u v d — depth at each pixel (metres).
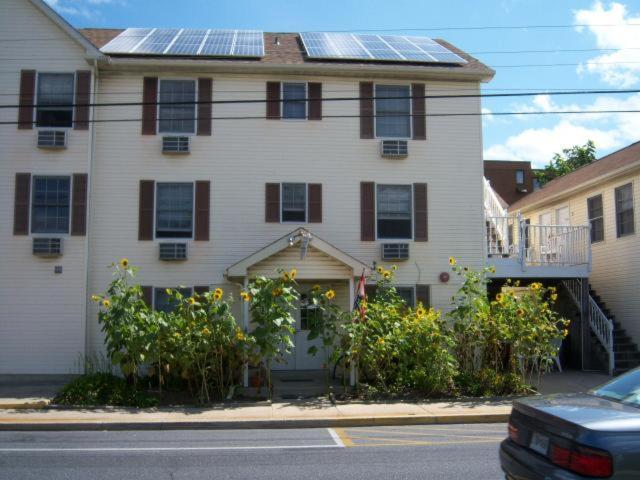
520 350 13.21
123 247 16.08
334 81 17.05
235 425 10.38
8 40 16.19
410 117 17.27
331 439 9.25
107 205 16.14
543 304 13.79
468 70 17.12
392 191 17.06
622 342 18.06
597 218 20.39
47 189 15.98
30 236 15.72
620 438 4.35
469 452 8.15
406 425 10.74
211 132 16.58
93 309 15.73
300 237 14.32
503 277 17.31
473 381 13.23
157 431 10.06
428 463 7.46
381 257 16.64
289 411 11.37
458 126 17.33
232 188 16.48
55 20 16.08
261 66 16.56
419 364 13.10
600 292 20.11
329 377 15.20
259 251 14.26
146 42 17.95
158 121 16.58
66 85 16.20
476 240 17.03
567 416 4.76
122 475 6.85
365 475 6.85
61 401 11.98
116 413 11.16
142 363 12.84
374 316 13.40
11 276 15.58
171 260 16.11
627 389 5.46
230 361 12.61
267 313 12.55
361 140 16.98
